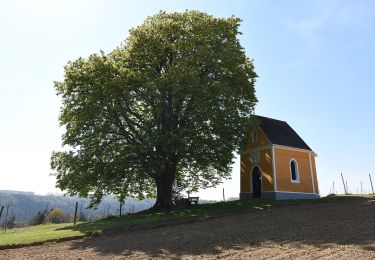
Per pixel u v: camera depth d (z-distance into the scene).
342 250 11.78
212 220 22.22
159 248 14.15
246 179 39.84
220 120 29.08
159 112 29.23
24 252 14.45
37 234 19.25
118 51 33.75
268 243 13.91
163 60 32.88
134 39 32.44
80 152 29.78
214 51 31.69
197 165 33.25
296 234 15.51
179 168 35.09
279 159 36.88
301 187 37.72
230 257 11.88
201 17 33.34
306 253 11.73
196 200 35.12
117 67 31.06
